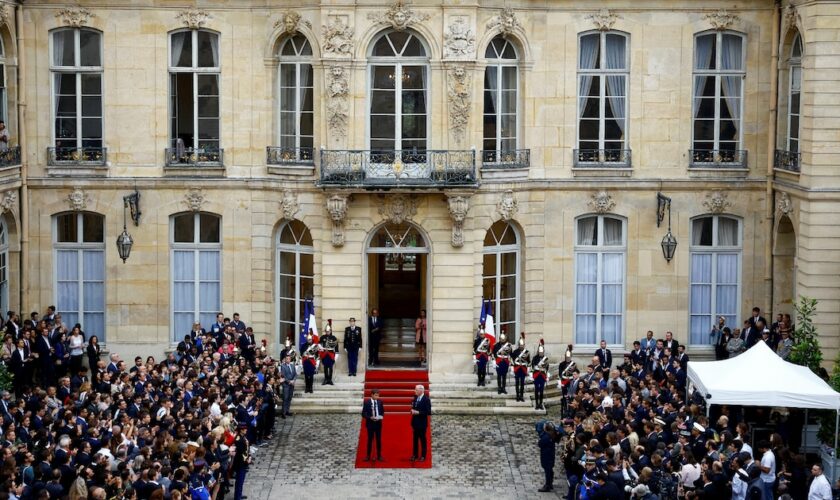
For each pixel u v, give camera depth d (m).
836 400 30.77
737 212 42.28
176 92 41.91
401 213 40.75
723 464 28.06
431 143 40.66
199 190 41.84
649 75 41.94
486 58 41.28
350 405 39.50
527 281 42.31
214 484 28.97
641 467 28.14
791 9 40.16
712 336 42.62
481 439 37.00
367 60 40.53
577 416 32.84
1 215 40.88
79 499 25.05
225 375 35.16
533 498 32.25
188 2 41.38
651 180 42.03
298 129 41.47
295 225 42.00
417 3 40.16
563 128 41.97
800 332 36.50
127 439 28.52
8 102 41.16
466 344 41.16
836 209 38.34
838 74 38.09
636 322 42.66
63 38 41.66
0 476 24.92
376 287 44.91
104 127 41.72
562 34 41.69
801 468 28.19
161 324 42.34
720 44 42.00
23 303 41.84
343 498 32.06
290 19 40.84
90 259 42.31
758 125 42.09
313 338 39.56
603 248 42.53
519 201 41.84
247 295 42.31
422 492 32.59
